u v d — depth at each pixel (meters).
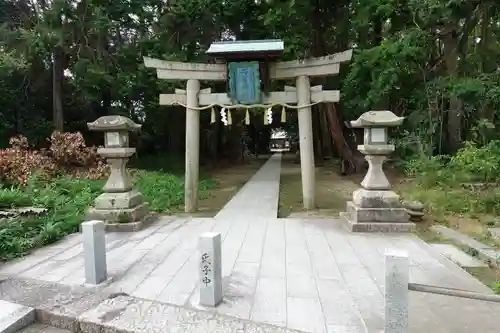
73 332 3.67
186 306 3.88
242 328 3.38
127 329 3.44
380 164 7.17
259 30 16.73
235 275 4.73
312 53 14.25
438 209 8.38
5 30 15.02
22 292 4.28
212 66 9.45
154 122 19.88
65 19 15.06
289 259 5.37
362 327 3.42
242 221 8.02
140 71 16.03
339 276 4.69
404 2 11.41
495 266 5.14
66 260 5.51
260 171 21.42
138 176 14.63
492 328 3.42
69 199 9.41
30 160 12.05
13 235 6.17
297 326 3.44
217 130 25.31
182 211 9.53
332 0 12.52
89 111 19.72
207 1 15.36
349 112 16.20
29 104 18.06
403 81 12.53
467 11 10.51
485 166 8.76
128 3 15.88
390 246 6.00
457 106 12.53
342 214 7.93
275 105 9.52
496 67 12.41
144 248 6.02
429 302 3.98
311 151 9.62
